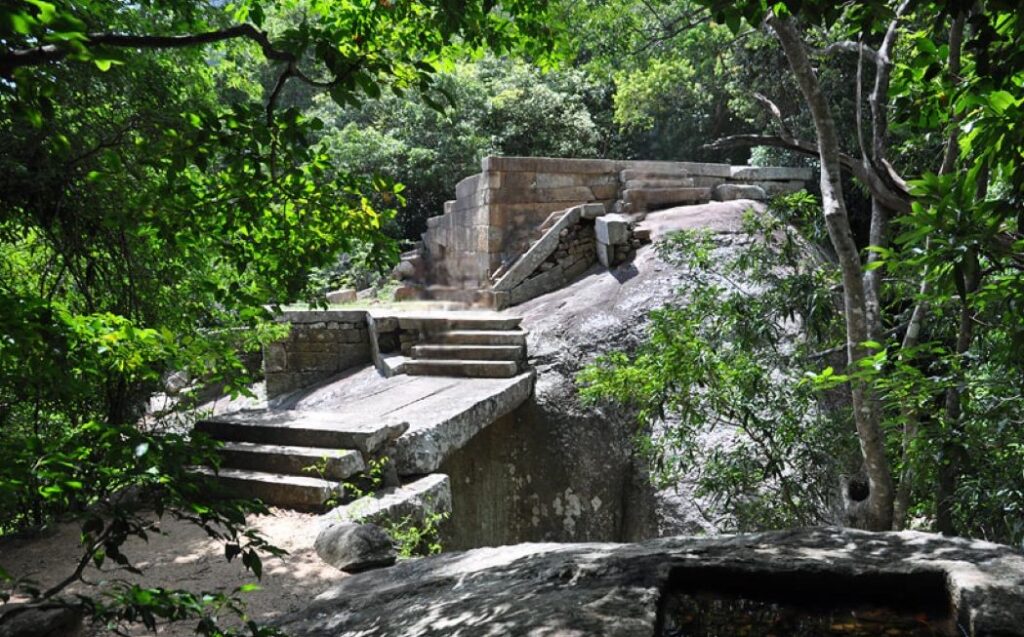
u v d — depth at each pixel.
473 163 18.05
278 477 6.44
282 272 4.02
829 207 5.57
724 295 8.11
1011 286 3.24
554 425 8.76
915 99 3.15
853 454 6.65
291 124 3.00
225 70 8.05
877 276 6.14
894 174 6.43
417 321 10.33
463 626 2.75
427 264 14.25
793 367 6.85
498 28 4.87
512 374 9.14
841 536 3.42
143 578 4.66
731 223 11.03
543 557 3.55
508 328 10.00
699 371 6.23
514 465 8.65
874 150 6.52
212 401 11.36
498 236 12.03
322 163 3.52
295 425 7.08
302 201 3.73
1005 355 4.01
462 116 18.77
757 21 2.45
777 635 2.76
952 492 5.10
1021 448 4.59
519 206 12.16
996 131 2.58
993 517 4.89
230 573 4.78
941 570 2.88
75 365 3.26
